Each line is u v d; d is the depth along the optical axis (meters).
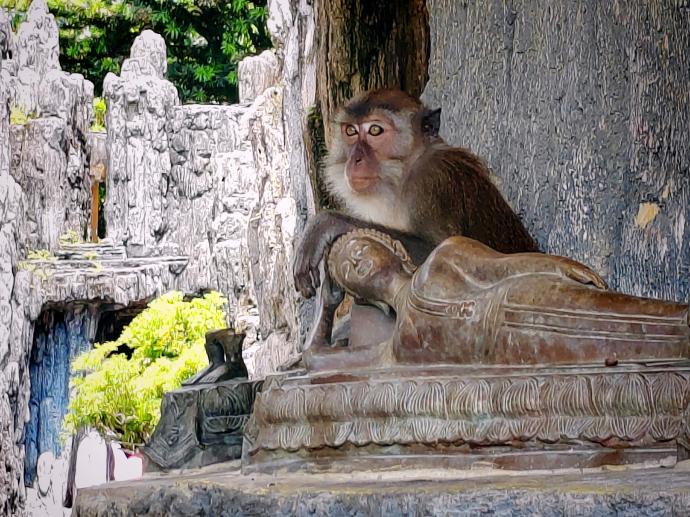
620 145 9.37
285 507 6.50
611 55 9.44
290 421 7.26
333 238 7.63
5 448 31.55
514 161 9.82
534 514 5.88
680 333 6.43
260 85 34.41
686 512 5.57
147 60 34.50
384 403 6.86
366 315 7.48
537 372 6.58
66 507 32.28
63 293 32.09
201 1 42.25
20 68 34.22
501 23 9.98
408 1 13.20
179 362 25.64
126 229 33.59
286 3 28.53
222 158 33.59
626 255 9.30
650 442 6.35
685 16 9.28
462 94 10.19
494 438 6.59
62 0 42.88
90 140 35.69
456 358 6.83
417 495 6.12
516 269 6.79
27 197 33.00
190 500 6.98
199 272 33.25
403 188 8.70
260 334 29.38
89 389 25.80
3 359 31.75
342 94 13.63
